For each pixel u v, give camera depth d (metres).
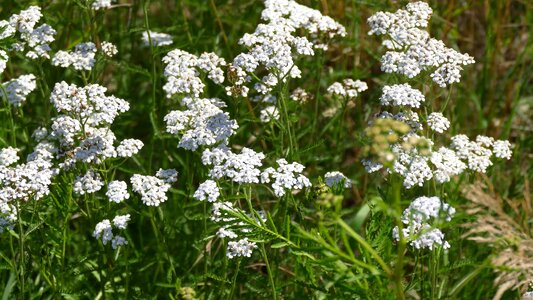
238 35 1.50
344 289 1.06
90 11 1.32
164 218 1.25
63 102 1.19
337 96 1.33
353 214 1.39
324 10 1.36
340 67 1.50
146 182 1.17
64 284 1.24
